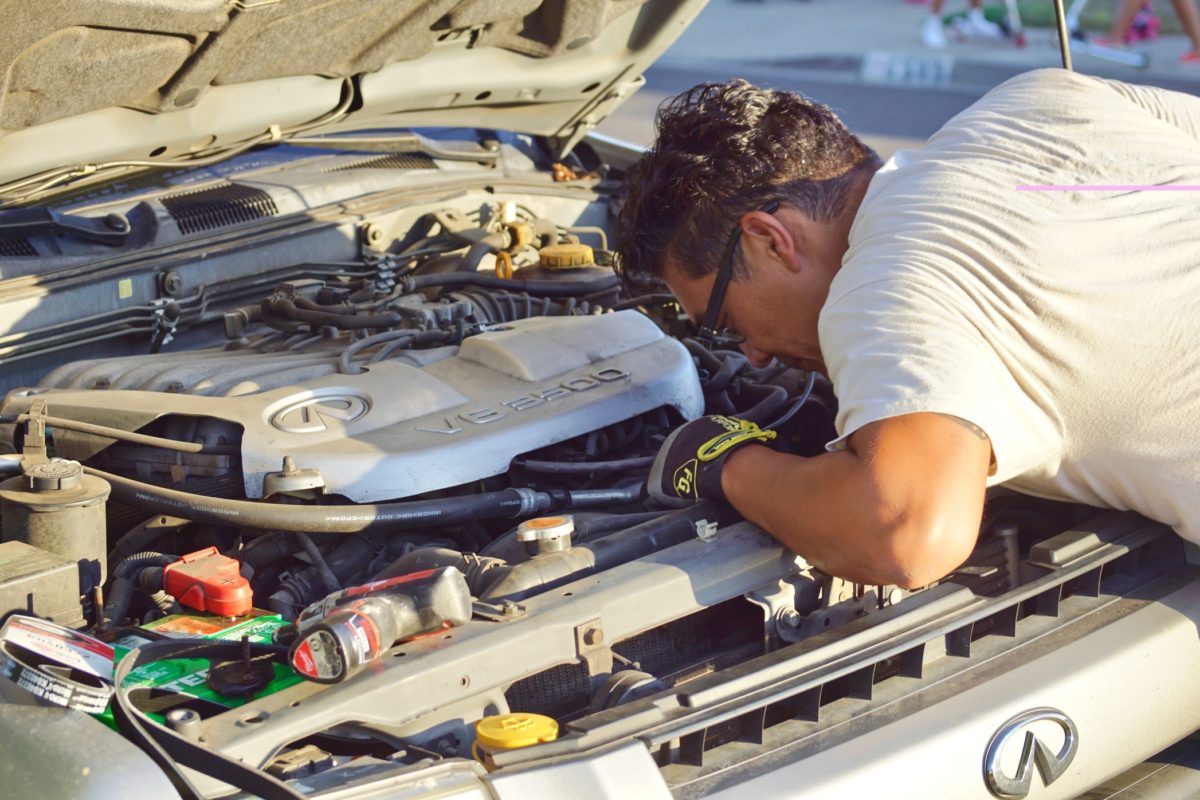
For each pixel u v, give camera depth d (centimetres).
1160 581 196
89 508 170
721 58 1245
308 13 229
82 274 257
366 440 197
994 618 181
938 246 169
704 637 184
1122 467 183
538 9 279
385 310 256
